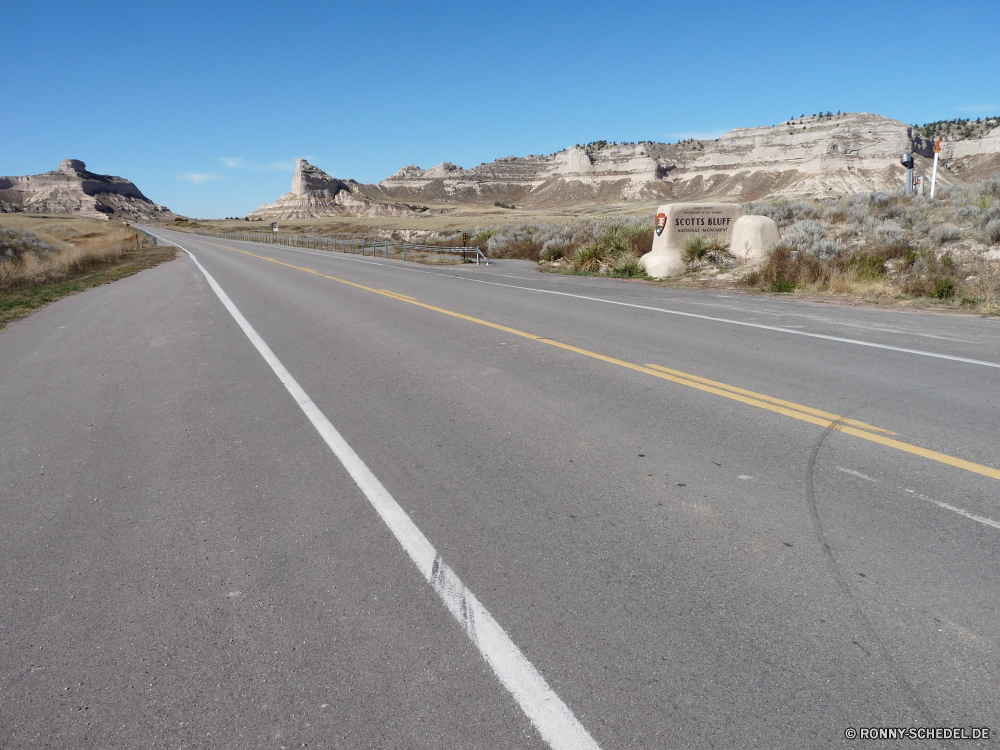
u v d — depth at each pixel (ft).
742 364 24.45
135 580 11.18
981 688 7.89
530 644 9.04
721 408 19.07
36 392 25.13
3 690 8.60
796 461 14.88
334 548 11.95
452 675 8.51
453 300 47.29
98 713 8.11
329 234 280.51
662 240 63.72
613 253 73.87
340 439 17.87
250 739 7.60
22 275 81.46
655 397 20.48
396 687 8.33
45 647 9.46
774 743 7.23
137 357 31.04
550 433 17.56
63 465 16.97
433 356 28.14
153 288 67.10
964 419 17.24
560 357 26.84
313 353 29.96
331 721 7.81
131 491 15.03
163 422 20.31
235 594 10.60
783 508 12.64
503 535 12.15
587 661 8.66
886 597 9.71
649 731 7.47
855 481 13.67
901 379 21.50
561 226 133.80
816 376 22.27
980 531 11.48
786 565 10.69
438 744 7.40
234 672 8.75
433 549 11.76
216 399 22.68
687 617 9.48
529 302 44.73
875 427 16.88
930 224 57.21
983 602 9.51
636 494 13.60
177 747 7.53
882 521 11.96
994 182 73.97
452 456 16.24
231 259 119.55
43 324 44.65
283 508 13.74
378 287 58.75
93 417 21.27
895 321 32.76
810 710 7.68
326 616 9.89
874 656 8.50
